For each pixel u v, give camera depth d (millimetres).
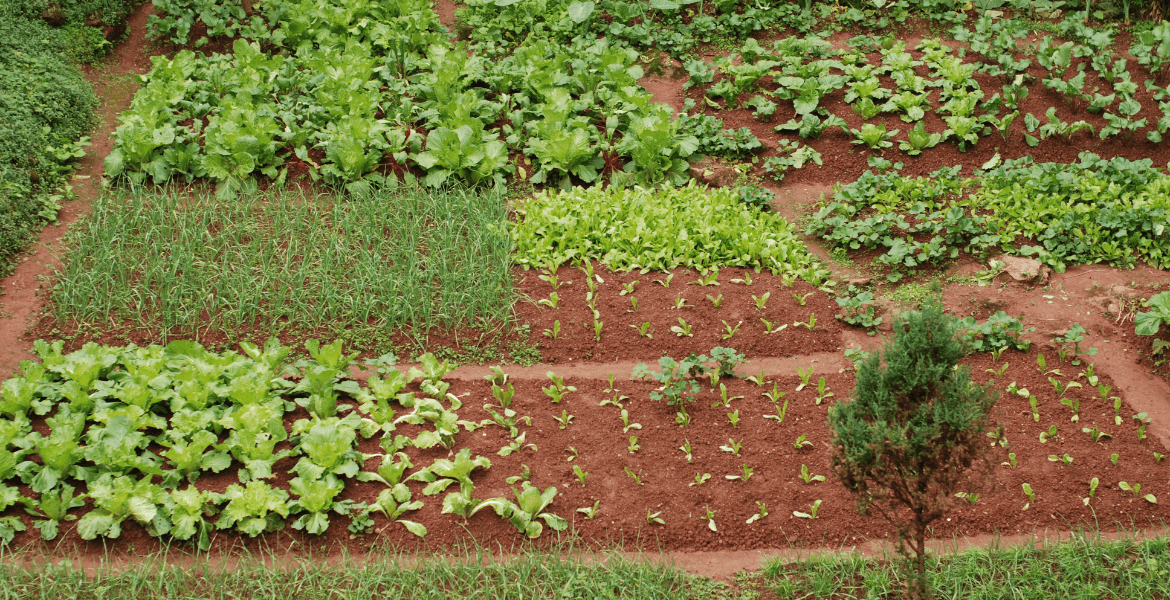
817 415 7426
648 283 9242
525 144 11344
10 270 9070
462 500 6277
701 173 11133
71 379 7305
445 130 10664
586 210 9922
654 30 14070
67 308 8500
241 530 6113
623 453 7043
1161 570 5664
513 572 5820
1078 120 11719
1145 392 7605
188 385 6996
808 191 10945
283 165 10875
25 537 6105
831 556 5984
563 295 9055
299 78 12367
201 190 10523
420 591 5645
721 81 12391
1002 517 6379
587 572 5820
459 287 8938
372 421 7105
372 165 10695
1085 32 12969
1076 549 5891
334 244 9391
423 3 14203
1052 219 9805
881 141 11422
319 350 7484
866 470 4934
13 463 6406
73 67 12430
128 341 8195
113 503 6051
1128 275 9055
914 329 5051
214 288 8828
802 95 12000
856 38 13531
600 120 11906
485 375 8039
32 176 10148
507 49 13820
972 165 11203
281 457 6660
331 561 6016
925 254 9289
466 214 10172
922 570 5234
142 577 5672
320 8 13602
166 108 11281
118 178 10555
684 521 6410
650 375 7922
